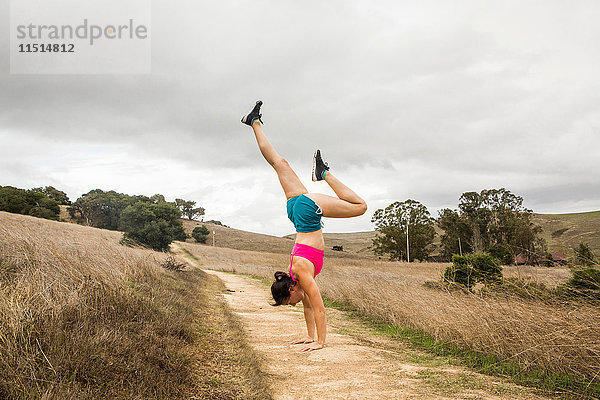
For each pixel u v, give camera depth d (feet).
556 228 131.23
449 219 184.96
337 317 31.81
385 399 12.09
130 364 12.82
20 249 22.02
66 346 12.10
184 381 13.08
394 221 201.46
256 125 15.24
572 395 12.41
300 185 14.66
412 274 76.95
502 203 173.88
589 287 16.74
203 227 308.60
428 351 20.20
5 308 12.66
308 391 13.06
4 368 9.99
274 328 25.96
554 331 15.14
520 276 20.70
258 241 311.27
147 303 21.35
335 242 397.80
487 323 18.22
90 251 28.73
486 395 12.37
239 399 12.24
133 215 172.04
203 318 26.53
